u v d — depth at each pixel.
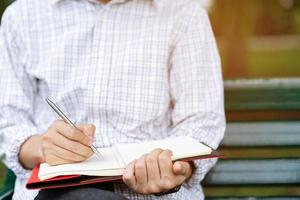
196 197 1.74
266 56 8.88
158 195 1.47
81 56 1.79
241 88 2.22
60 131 1.47
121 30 1.79
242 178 2.15
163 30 1.79
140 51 1.76
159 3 1.81
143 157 1.42
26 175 1.76
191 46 1.80
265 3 8.77
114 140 1.72
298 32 9.02
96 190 1.37
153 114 1.75
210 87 1.78
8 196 1.84
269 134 2.17
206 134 1.71
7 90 1.81
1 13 3.10
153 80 1.75
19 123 1.79
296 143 2.15
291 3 8.83
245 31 6.20
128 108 1.74
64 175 1.36
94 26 1.79
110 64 1.75
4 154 1.80
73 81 1.76
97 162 1.46
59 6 1.82
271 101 2.21
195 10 1.85
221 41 6.21
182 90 1.78
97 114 1.75
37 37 1.82
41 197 1.39
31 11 1.84
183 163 1.40
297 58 8.84
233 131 2.17
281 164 2.14
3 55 1.85
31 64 1.82
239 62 6.19
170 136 1.76
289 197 2.11
